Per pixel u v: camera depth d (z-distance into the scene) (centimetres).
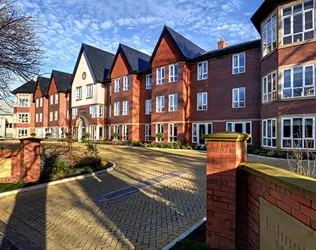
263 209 263
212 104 2025
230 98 1922
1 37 662
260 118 1747
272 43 1512
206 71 2080
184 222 463
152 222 465
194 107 2141
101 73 3133
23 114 4244
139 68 2714
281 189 224
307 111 1320
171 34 2197
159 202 585
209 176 339
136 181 809
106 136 2984
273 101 1472
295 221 199
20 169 816
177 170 1001
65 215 509
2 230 439
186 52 2206
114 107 2789
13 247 374
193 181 797
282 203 221
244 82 1848
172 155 1552
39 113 4131
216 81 2009
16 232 430
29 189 712
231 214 316
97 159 1121
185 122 2119
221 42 2361
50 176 838
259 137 1750
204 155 1549
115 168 1060
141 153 1686
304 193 182
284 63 1404
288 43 1401
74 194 667
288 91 1394
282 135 1402
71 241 392
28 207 564
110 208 548
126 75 2667
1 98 796
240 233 322
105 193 672
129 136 2595
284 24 1417
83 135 2925
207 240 338
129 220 477
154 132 2322
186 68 2153
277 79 1434
